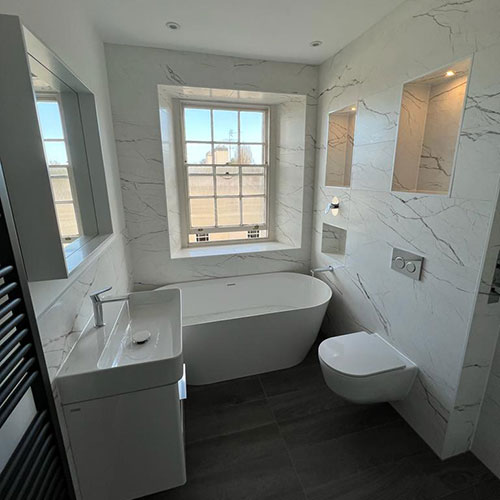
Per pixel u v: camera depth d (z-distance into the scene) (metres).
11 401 0.78
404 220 1.71
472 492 1.42
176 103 2.69
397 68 1.67
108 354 1.29
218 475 1.51
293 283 2.89
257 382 2.20
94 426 1.21
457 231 1.38
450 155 1.57
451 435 1.55
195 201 2.96
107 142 1.98
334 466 1.55
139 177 2.38
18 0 0.93
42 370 0.94
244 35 1.99
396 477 1.50
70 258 1.37
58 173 1.39
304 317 2.20
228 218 3.11
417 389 1.71
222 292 2.77
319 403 1.99
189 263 2.68
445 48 1.37
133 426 1.26
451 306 1.45
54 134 1.36
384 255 1.90
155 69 2.21
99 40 1.96
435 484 1.46
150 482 1.36
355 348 1.84
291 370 2.33
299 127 2.71
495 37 1.14
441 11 1.37
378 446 1.67
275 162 3.12
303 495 1.42
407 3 1.57
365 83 1.96
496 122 1.17
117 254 2.06
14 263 0.81
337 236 2.77
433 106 1.66
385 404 1.97
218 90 2.40
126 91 2.20
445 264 1.46
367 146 1.98
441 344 1.53
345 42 2.09
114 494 1.34
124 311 1.71
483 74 1.20
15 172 0.98
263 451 1.64
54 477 1.00
